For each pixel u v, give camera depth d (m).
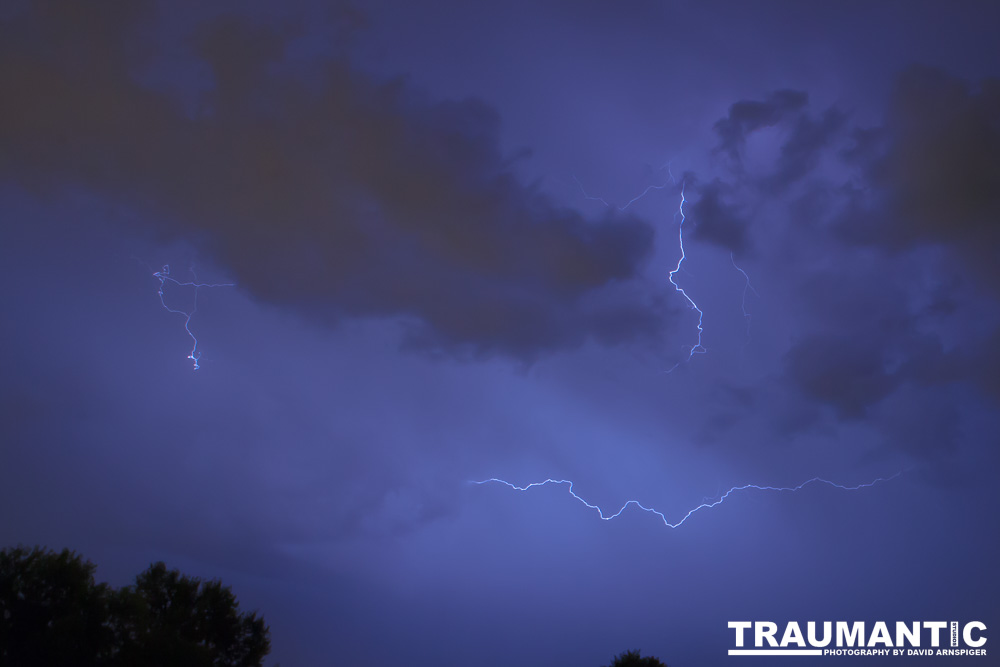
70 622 10.42
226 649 13.62
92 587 11.30
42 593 10.83
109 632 11.00
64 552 11.41
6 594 10.56
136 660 11.08
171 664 11.38
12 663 10.17
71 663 10.29
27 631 10.52
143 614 11.66
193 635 13.20
